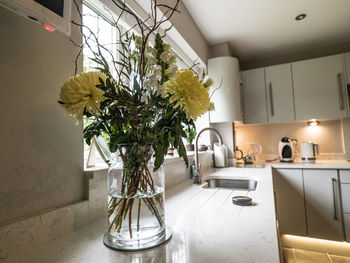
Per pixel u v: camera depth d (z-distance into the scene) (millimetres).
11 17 559
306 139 2838
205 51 2414
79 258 531
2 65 534
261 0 1817
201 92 527
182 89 518
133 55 616
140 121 576
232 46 2678
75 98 497
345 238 2037
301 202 2215
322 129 2762
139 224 581
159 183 625
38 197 602
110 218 596
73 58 735
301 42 2619
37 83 614
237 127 3201
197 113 542
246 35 2395
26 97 583
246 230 695
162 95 551
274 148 2996
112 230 587
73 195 713
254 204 988
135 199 583
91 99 526
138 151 571
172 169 1455
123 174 588
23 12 458
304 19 2121
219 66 2369
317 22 2180
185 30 1816
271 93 2645
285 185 2289
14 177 547
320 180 2158
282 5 1892
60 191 668
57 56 678
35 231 571
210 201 1060
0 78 528
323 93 2406
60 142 674
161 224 618
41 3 480
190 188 1383
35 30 617
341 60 2355
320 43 2660
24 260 521
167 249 574
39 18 483
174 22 1581
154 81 552
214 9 1911
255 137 3100
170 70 593
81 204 718
